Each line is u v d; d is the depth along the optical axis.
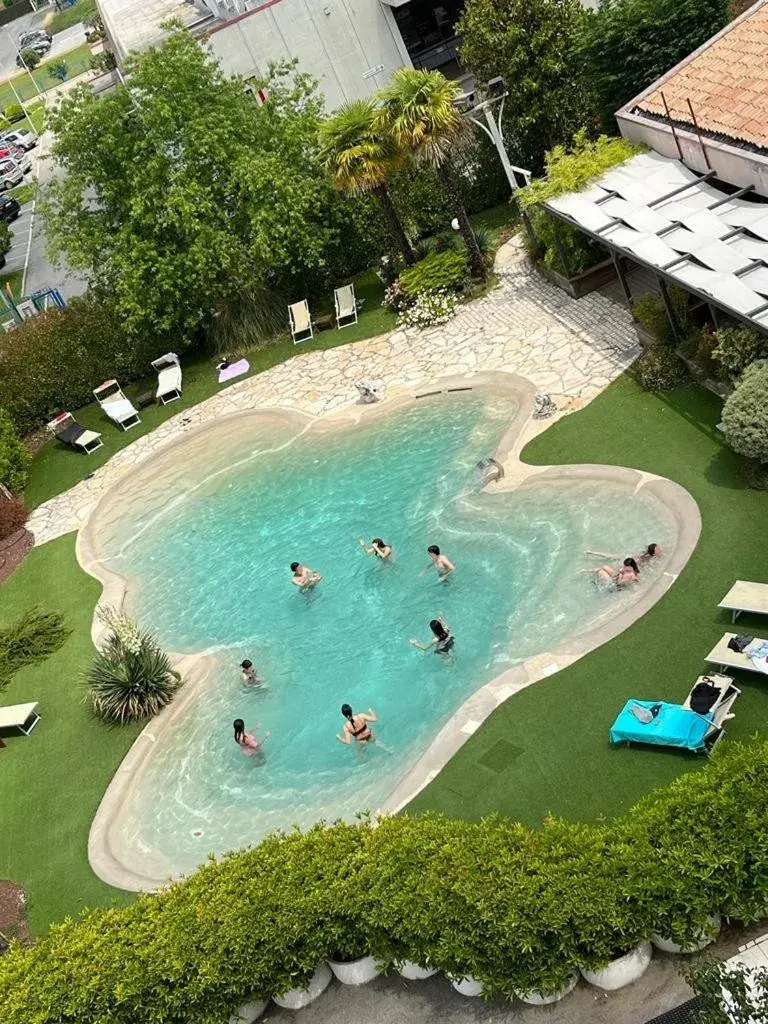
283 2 40.62
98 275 37.28
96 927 16.58
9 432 36.28
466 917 14.40
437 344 32.97
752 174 25.50
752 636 18.86
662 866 13.89
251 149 36.03
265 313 37.81
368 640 23.31
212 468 32.28
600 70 33.56
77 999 15.51
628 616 20.47
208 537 29.25
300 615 25.00
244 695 23.33
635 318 27.31
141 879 19.59
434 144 31.03
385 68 42.97
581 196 29.08
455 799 18.41
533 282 33.31
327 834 16.70
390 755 20.30
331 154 32.81
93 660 25.47
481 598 22.84
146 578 28.72
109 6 60.34
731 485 22.34
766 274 22.70
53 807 22.16
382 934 15.16
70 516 33.03
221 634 25.56
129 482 33.41
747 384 21.36
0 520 33.09
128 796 21.91
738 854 13.70
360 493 28.12
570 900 13.98
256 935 15.38
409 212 37.31
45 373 38.06
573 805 17.36
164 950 15.62
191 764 22.12
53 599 29.28
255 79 38.34
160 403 36.97
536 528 23.94
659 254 24.86
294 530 27.92
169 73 35.09
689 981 12.86
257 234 35.41
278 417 33.28
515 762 18.61
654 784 17.06
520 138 36.88
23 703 25.50
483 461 25.97
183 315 37.62
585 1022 14.20
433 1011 15.18
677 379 25.86
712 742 17.28
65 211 36.62
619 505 23.38
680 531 21.84
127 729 23.61
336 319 36.84
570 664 20.08
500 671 20.83
